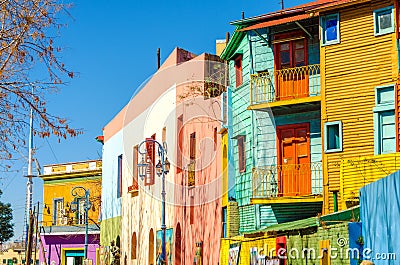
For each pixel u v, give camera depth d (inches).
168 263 1240.8
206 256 1088.8
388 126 880.9
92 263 1774.1
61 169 2089.1
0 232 2982.3
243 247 921.5
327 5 930.7
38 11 662.5
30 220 1433.3
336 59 930.1
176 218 1222.3
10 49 658.8
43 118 682.2
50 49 665.6
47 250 2043.6
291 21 956.6
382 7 895.1
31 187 2014.0
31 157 753.6
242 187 1033.5
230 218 1023.0
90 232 1979.6
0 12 654.5
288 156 987.3
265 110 998.4
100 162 2000.5
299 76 979.3
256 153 1007.6
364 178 842.2
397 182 533.6
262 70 1016.9
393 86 876.6
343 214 696.4
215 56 1161.4
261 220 985.5
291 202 945.5
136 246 1501.0
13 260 2689.5
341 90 921.5
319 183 950.4
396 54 878.4
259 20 994.7
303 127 979.3
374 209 602.2
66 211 2055.9
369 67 901.8
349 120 909.8
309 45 983.0
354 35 918.4
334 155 917.8
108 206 1780.3
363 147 895.1
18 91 674.8
